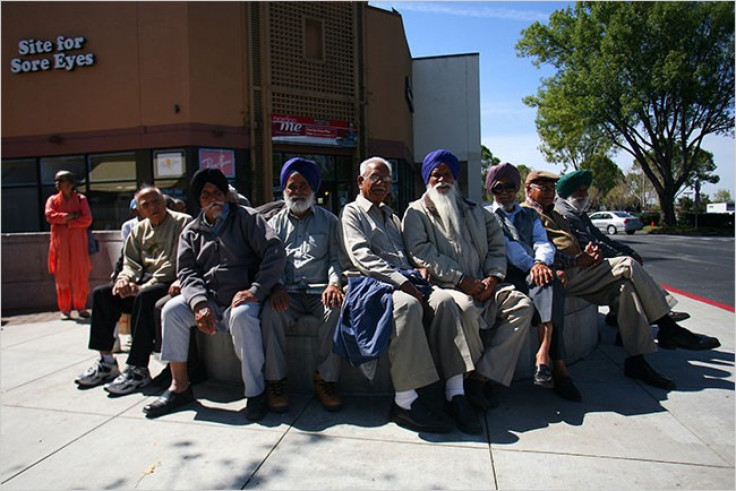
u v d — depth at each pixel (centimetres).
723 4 2150
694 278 942
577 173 430
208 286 323
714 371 355
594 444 251
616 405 300
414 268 332
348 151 1473
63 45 1282
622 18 2283
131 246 372
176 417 294
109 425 283
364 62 1481
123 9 1250
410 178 1958
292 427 278
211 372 355
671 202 2853
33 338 489
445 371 283
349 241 318
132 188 1282
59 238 571
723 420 275
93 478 227
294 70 1358
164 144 1238
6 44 1311
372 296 285
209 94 1249
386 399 320
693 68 2327
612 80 2328
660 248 1716
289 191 345
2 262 646
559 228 387
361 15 1476
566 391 311
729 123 2541
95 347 347
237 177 1295
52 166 1331
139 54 1246
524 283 335
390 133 1573
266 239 312
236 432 272
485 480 219
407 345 272
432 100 2134
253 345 291
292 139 1347
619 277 347
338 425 280
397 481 220
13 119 1328
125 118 1261
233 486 218
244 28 1291
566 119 2716
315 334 329
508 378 296
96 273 643
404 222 338
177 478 225
